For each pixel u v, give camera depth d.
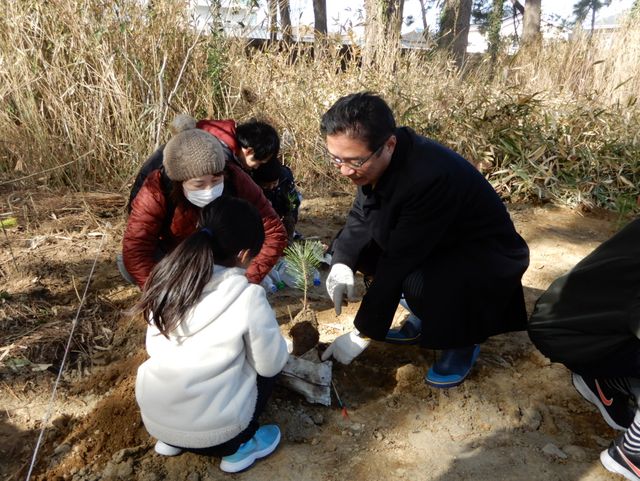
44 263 3.33
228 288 1.68
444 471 2.03
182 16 4.67
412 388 2.45
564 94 6.27
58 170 4.36
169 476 1.96
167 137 4.44
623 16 7.68
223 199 1.75
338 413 2.30
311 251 2.40
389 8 6.00
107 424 2.20
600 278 1.84
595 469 2.04
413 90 5.65
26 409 2.27
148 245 2.19
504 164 5.08
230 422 1.76
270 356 1.77
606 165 5.09
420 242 2.08
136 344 2.68
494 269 2.15
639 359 1.85
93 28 4.36
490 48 7.73
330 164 5.10
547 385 2.50
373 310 2.24
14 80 4.25
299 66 5.79
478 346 2.53
